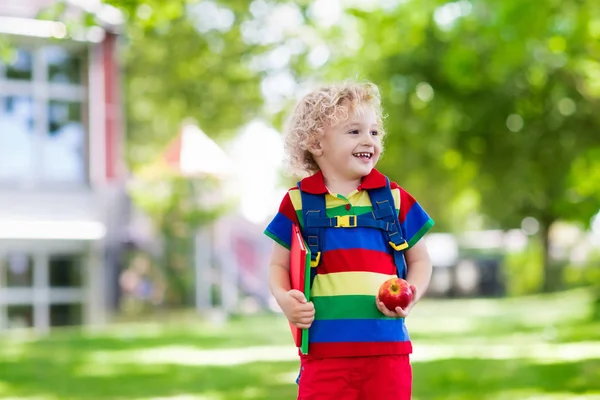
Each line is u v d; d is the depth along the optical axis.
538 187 22.95
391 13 17.05
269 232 4.55
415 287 4.32
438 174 25.48
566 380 9.60
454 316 22.58
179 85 27.42
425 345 14.50
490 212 30.19
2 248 20.34
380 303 4.29
